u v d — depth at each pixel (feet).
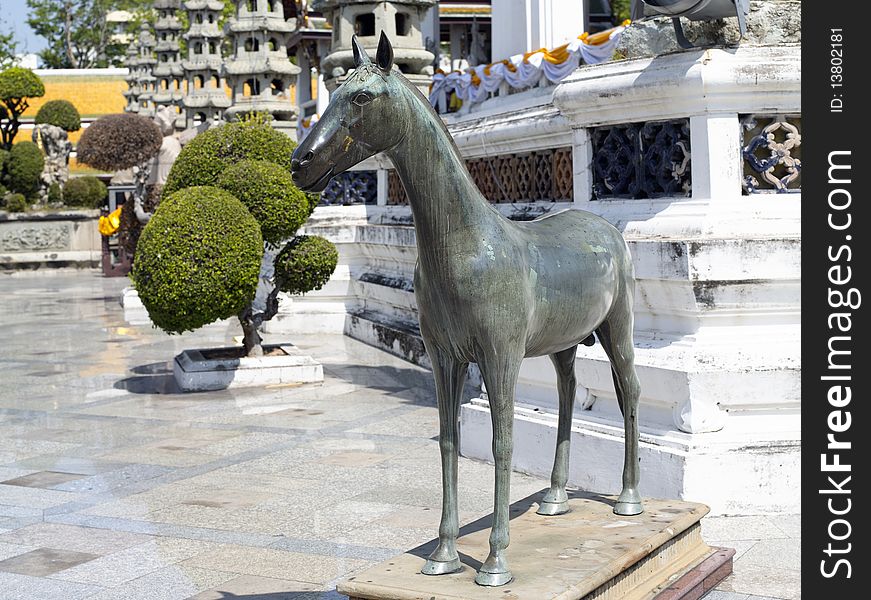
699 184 19.33
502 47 36.73
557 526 14.25
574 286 13.16
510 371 12.22
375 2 39.17
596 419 19.66
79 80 124.57
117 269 84.07
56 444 25.40
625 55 21.34
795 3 19.88
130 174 93.30
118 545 17.51
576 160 22.22
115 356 40.47
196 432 26.45
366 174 45.16
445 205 11.89
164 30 89.30
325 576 15.71
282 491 20.61
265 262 46.03
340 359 38.01
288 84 52.24
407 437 25.29
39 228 92.68
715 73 18.69
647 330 19.90
